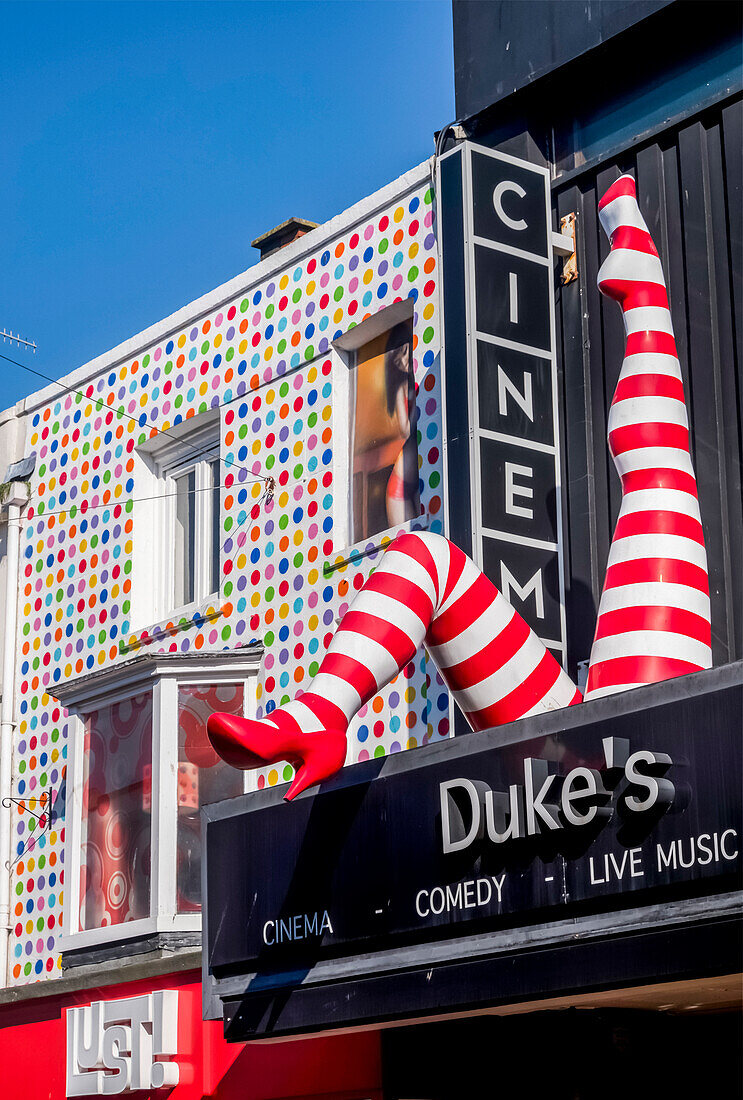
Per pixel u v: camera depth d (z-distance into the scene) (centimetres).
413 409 1134
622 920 665
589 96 1034
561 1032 855
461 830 727
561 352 1017
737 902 628
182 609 1262
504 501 948
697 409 929
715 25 966
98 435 1385
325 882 788
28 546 1427
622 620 757
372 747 1072
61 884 1285
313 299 1211
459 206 984
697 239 948
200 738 1184
